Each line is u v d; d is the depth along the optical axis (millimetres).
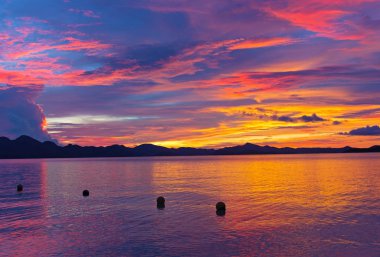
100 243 24156
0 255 22000
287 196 44750
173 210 35906
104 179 78938
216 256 21188
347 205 37156
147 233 26562
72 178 84000
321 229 26906
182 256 21297
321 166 130000
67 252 22391
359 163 154625
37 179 83250
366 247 22422
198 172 103062
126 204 40312
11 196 49750
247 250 22203
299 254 21328
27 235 26469
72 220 31688
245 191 50906
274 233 25969
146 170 119125
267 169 114875
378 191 48750
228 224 29094
